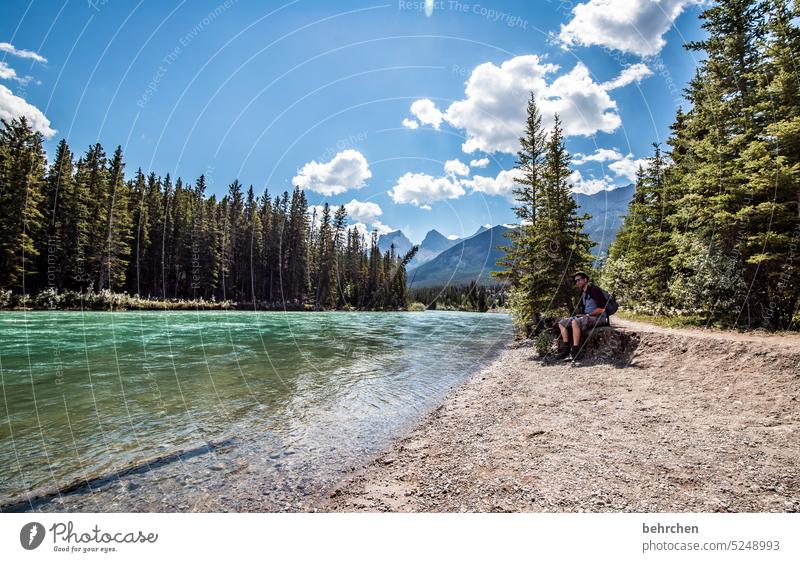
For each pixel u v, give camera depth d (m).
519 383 7.75
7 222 30.47
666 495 2.93
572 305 13.97
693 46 12.63
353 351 13.77
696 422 4.44
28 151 32.69
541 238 14.68
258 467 4.25
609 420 4.84
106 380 8.32
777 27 9.84
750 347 6.23
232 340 15.56
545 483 3.31
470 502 3.17
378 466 4.20
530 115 20.55
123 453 4.64
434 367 10.66
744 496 2.83
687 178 13.52
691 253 12.34
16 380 8.26
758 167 9.80
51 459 4.46
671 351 7.51
